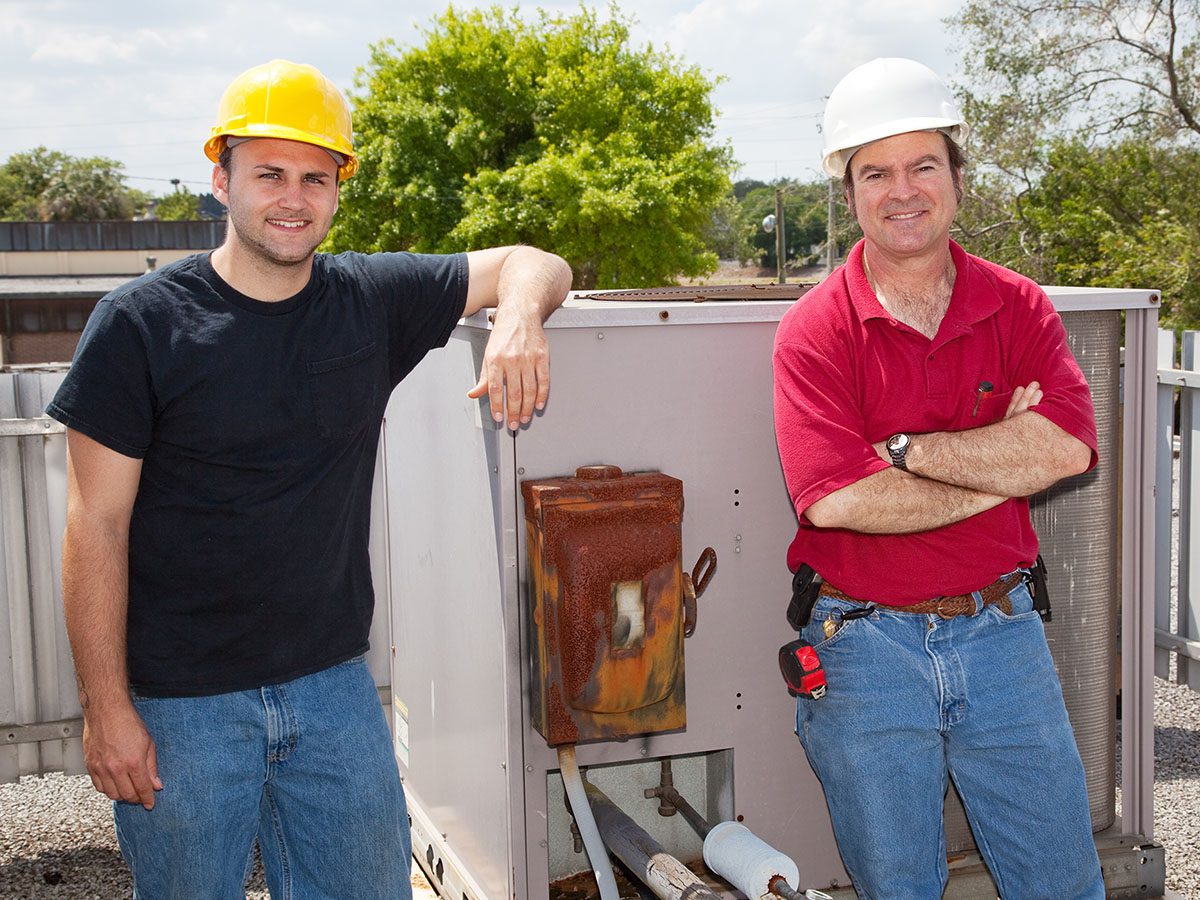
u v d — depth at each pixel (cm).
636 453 238
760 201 8944
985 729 218
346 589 217
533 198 3098
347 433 205
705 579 237
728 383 242
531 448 231
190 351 191
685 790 270
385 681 426
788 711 254
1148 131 2211
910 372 217
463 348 256
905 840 217
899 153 214
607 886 225
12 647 402
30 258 4347
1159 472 482
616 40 3538
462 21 3475
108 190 9619
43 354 3741
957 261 222
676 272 3291
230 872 207
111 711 193
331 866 216
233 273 197
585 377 233
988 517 220
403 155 3372
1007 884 229
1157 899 283
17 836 391
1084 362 265
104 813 410
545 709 221
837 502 209
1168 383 473
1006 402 220
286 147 191
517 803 239
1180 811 385
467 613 264
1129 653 281
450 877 292
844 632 220
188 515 197
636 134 3409
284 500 200
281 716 206
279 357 197
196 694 201
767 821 256
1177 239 1989
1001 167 2292
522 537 232
